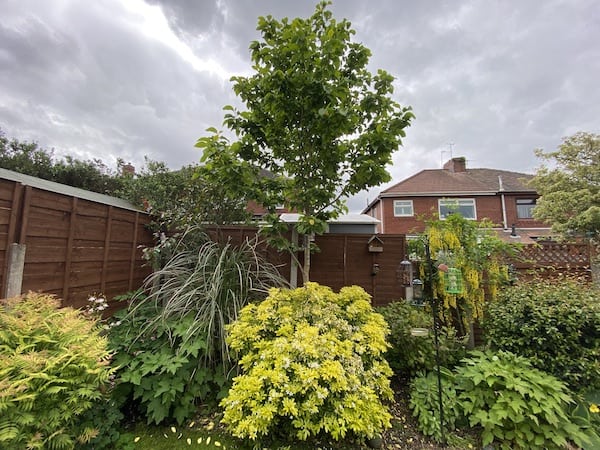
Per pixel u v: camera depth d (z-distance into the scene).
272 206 3.22
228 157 2.79
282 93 2.76
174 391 2.14
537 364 2.55
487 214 13.42
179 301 2.81
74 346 1.74
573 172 8.83
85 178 7.82
